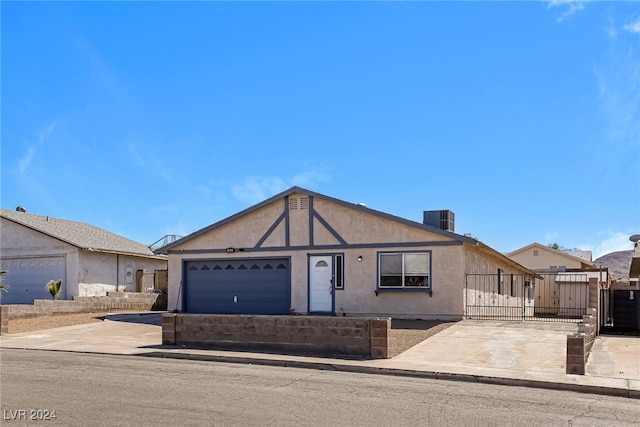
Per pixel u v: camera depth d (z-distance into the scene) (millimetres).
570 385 10945
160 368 12648
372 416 8289
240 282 24344
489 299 25172
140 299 28969
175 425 7621
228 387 10336
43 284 29438
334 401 9258
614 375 11906
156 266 35219
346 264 22547
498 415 8539
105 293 30594
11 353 15406
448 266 21078
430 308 21203
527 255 47062
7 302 29906
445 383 11336
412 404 9148
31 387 10156
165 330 16641
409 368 12461
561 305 39188
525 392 10555
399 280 21797
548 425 8008
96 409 8469
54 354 15203
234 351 15312
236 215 24344
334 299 22578
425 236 21469
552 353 14289
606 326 19672
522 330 18062
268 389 10195
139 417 8016
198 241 25125
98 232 34344
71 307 24922
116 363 13391
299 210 23516
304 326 14875
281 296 23594
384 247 22047
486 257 25047
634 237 24906
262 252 23969
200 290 25016
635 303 19250
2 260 30297
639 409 9227
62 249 29047
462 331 17984
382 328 14031
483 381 11578
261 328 15367
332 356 14242
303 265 23234
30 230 29797
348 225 22703
